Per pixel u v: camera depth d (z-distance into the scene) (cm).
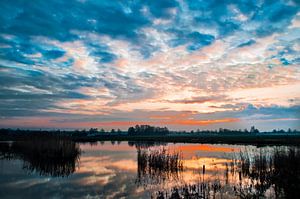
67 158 3753
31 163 3434
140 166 3042
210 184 2011
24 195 1825
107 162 3528
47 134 4831
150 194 1794
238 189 1838
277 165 2227
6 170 2869
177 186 1995
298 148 2691
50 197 1769
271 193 1725
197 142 7931
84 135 13762
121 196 1767
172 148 5706
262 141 6994
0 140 8150
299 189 1650
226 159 3603
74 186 2081
